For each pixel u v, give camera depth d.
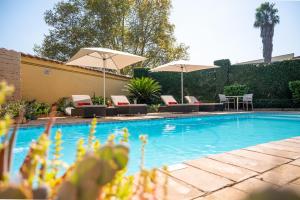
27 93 12.27
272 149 4.18
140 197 1.00
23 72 12.09
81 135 7.50
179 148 5.90
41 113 11.35
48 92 13.13
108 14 23.38
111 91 16.55
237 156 3.71
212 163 3.34
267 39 32.22
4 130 0.62
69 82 14.14
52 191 0.81
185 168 3.11
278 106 15.09
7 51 9.86
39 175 0.81
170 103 14.05
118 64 12.92
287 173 2.81
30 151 0.79
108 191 0.94
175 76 17.69
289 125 9.88
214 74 17.33
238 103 16.47
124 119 10.16
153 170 0.99
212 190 2.39
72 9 23.86
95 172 0.56
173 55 26.02
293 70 15.01
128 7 23.92
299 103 14.45
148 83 15.57
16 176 0.66
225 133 8.05
